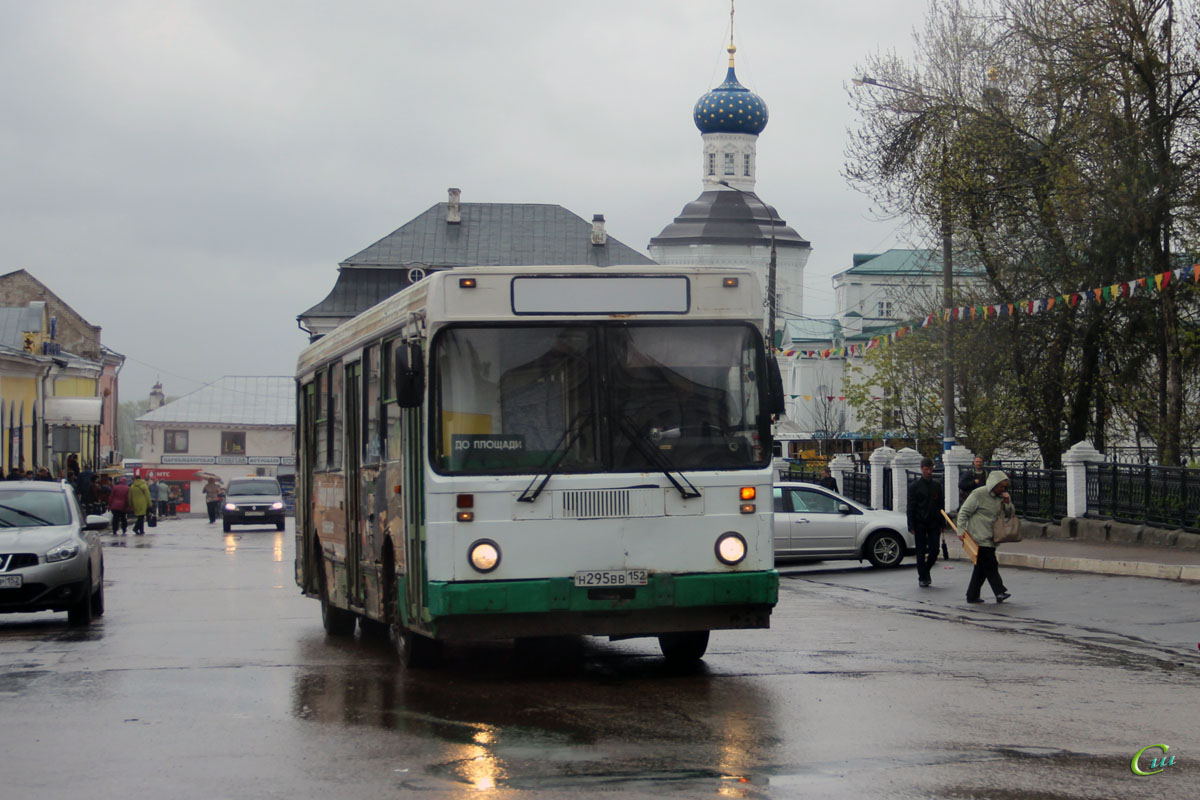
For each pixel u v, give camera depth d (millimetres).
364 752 8664
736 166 125562
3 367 51562
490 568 11172
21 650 14578
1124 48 33281
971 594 19406
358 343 14141
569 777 7824
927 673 11945
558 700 10594
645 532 11391
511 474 11242
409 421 11883
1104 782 7609
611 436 11406
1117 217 33719
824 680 11523
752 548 11570
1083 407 39281
